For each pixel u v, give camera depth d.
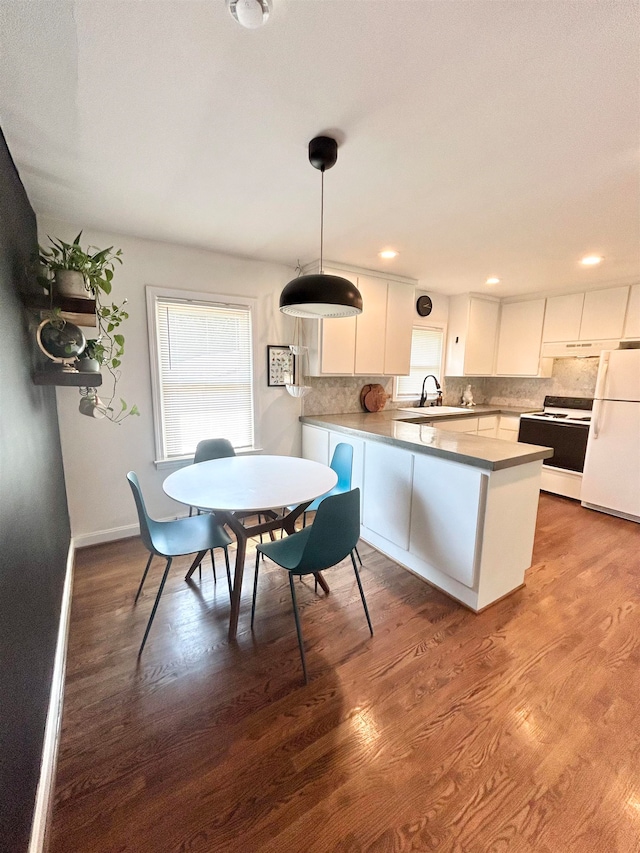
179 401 3.02
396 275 3.65
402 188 1.90
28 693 1.13
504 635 1.90
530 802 1.16
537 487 2.24
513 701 1.52
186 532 2.08
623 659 1.75
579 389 4.45
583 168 1.69
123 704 1.49
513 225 2.38
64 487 2.56
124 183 1.86
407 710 1.48
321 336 3.32
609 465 3.49
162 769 1.25
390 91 1.22
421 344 4.65
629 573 2.51
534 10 0.93
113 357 2.68
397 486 2.53
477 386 5.33
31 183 1.84
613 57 1.07
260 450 3.46
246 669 1.67
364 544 2.90
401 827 1.10
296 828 1.09
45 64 1.10
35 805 1.06
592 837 1.07
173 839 1.07
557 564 2.62
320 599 2.20
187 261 2.87
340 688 1.57
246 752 1.31
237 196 2.01
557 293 4.17
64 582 2.11
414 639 1.87
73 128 1.42
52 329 1.68
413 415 3.95
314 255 3.07
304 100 1.27
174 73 1.15
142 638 1.86
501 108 1.30
